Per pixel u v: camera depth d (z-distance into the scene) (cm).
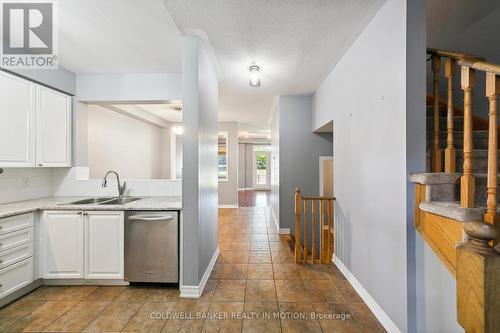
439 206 140
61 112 293
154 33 225
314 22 210
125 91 315
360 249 232
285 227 450
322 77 346
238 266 299
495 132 117
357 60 237
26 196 280
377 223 201
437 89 178
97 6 186
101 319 194
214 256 310
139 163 577
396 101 175
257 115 604
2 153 226
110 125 477
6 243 208
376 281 203
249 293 235
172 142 679
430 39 289
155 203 256
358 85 235
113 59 276
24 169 278
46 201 272
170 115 596
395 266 177
